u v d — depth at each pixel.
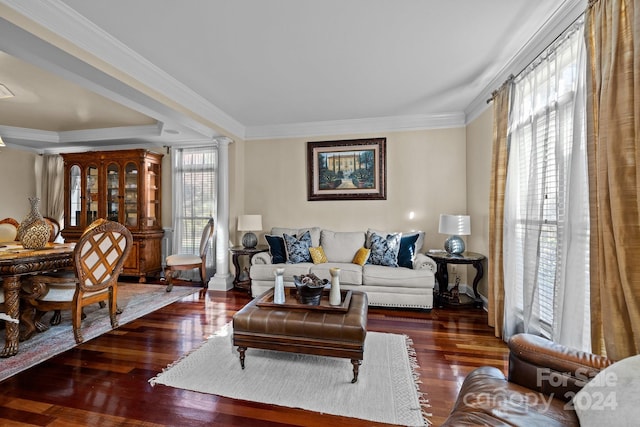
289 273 3.76
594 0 1.59
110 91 2.72
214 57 2.64
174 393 1.85
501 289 2.71
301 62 2.75
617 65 1.42
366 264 3.86
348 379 2.00
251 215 4.45
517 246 2.59
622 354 1.38
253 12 2.04
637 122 1.30
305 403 1.75
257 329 2.06
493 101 2.96
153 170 5.09
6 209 5.26
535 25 2.20
